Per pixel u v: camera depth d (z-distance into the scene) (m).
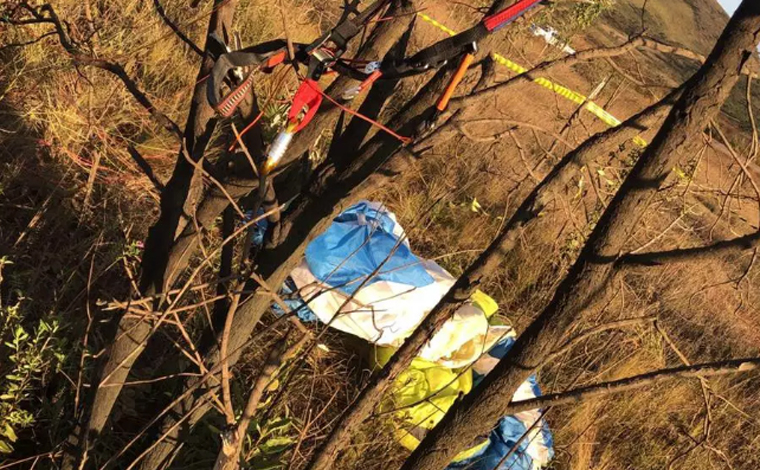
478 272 1.49
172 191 1.96
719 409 4.63
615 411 4.34
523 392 3.76
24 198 3.46
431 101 1.79
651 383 1.43
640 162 1.33
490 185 5.34
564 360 4.22
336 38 1.52
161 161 4.38
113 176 3.93
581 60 1.59
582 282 1.39
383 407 3.31
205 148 1.90
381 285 3.58
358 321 3.51
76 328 2.74
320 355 3.54
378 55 1.80
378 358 3.58
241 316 2.07
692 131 1.27
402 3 1.75
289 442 2.81
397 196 5.11
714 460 4.41
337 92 1.80
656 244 4.46
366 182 1.85
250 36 5.75
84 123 3.84
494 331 4.07
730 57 1.22
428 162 5.38
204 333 2.20
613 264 1.39
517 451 3.44
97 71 4.14
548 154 2.21
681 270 5.88
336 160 1.96
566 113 4.76
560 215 5.02
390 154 1.88
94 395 2.09
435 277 3.99
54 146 3.78
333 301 3.54
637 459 4.24
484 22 1.42
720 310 6.15
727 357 5.79
